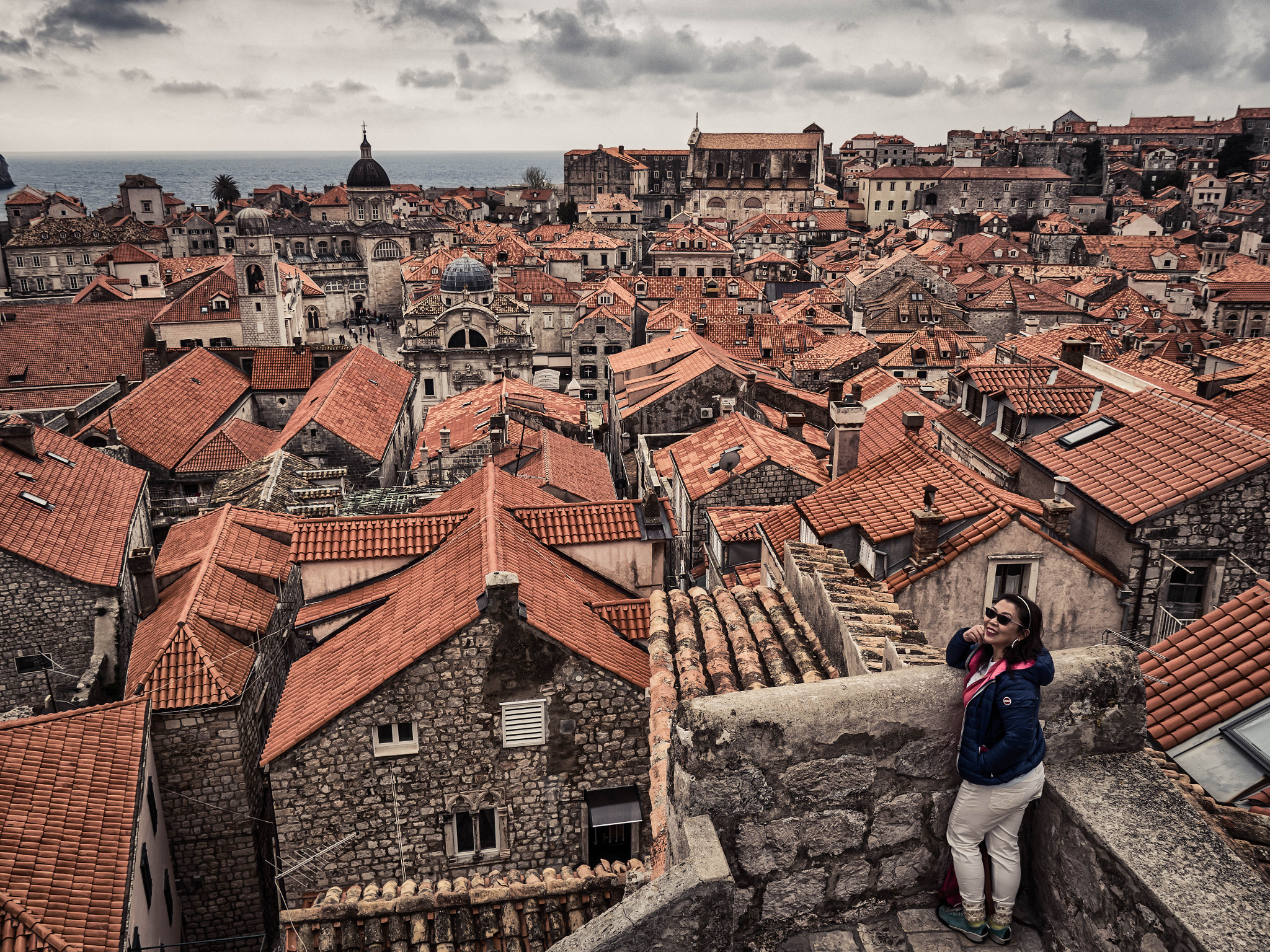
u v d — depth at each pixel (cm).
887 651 1260
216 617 3344
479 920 1886
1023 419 3403
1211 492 2412
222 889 3172
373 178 18712
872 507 2741
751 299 13500
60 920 2047
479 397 7762
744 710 771
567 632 2562
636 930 684
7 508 4041
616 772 2617
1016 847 792
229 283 11750
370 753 2506
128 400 7194
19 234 16000
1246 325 13175
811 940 807
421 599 2775
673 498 5041
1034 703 755
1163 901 672
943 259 16700
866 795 798
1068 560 2438
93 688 3762
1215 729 1447
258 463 5838
